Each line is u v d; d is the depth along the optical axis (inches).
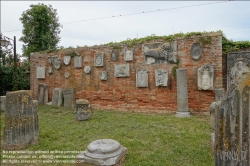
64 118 294.2
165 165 142.6
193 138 190.5
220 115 91.9
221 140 91.7
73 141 197.6
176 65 301.6
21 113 185.9
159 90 315.3
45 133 219.9
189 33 294.2
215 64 278.5
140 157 155.6
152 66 318.3
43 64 439.8
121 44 343.0
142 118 279.4
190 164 143.3
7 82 512.1
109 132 219.6
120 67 340.8
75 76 393.7
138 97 331.9
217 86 278.1
